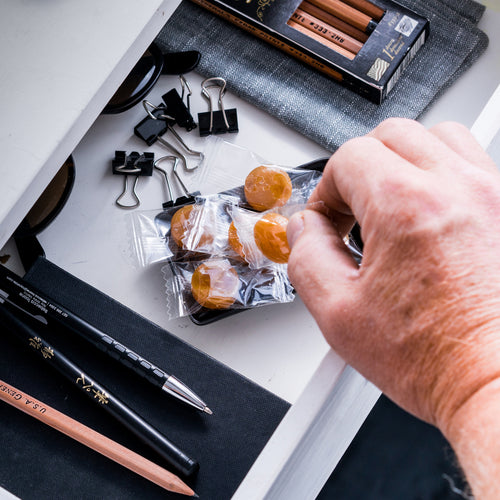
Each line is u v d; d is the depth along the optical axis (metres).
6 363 0.54
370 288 0.31
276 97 0.64
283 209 0.52
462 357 0.28
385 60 0.61
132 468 0.50
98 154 0.63
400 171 0.31
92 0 0.49
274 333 0.57
